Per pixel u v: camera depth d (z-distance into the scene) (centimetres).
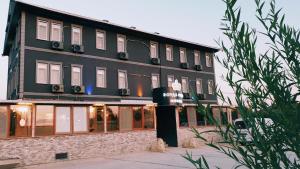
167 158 1430
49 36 1853
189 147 1880
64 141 1448
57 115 1463
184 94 2547
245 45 122
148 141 1789
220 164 1188
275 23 123
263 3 125
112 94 2100
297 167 108
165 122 2052
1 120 1294
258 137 115
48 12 1853
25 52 1725
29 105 1377
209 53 2966
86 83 1969
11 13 1967
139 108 1806
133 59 2294
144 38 2412
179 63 2638
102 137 1592
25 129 1355
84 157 1501
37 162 1339
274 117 111
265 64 120
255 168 115
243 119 121
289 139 109
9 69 2433
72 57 1933
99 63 2069
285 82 119
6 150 1266
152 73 2398
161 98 1988
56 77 1845
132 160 1405
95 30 2102
